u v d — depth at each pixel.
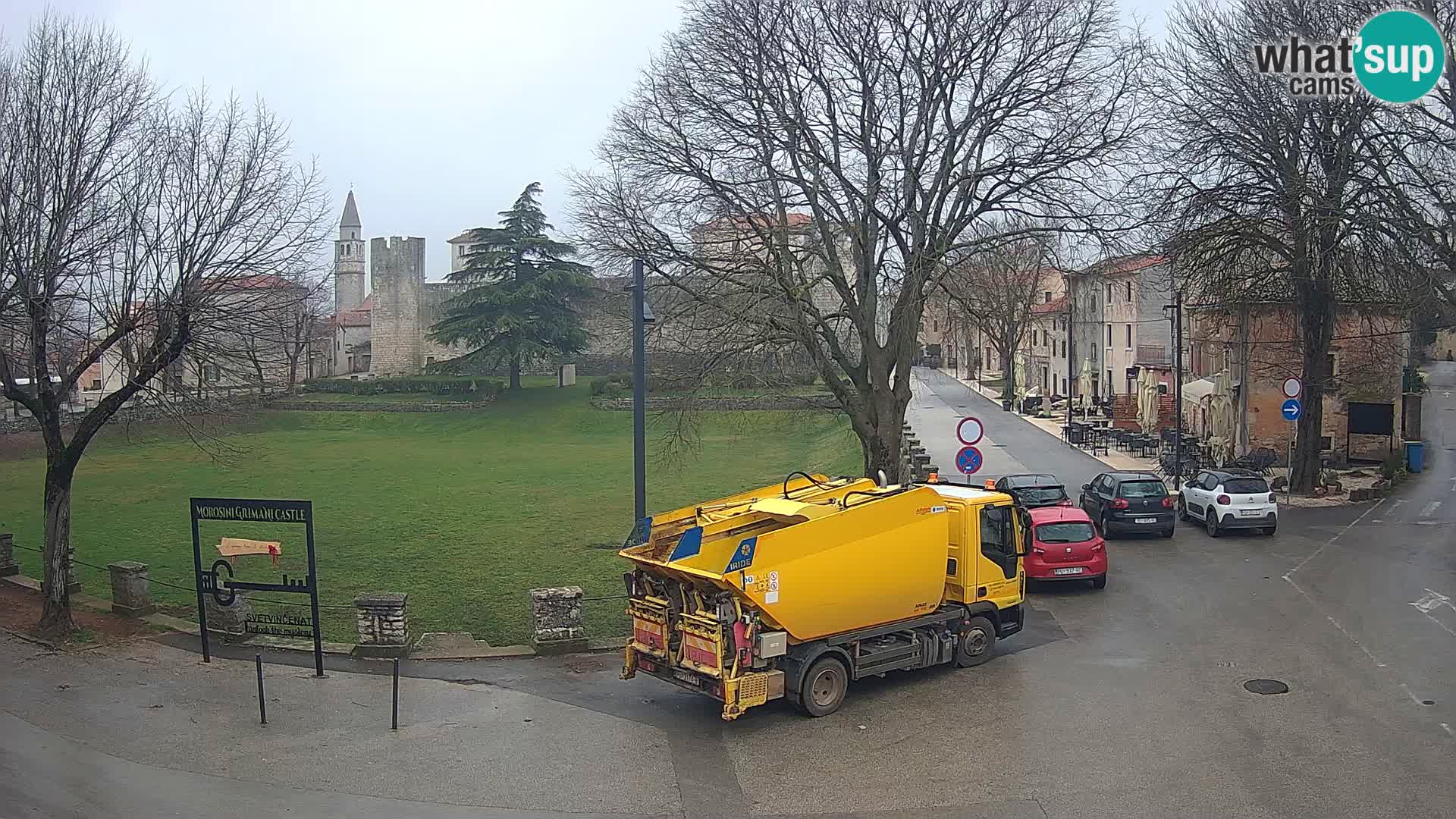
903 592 13.43
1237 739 11.34
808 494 14.61
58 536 16.25
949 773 10.65
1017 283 65.38
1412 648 14.72
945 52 24.84
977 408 65.94
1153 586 19.52
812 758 11.18
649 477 42.25
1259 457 36.03
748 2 25.17
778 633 12.24
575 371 90.31
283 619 14.80
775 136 25.52
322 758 11.20
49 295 15.89
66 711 12.66
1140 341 57.84
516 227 75.31
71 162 15.87
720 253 26.23
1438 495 30.83
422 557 24.91
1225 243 29.61
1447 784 9.96
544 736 11.93
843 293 25.59
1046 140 25.17
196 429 23.03
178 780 10.53
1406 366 48.94
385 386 77.69
